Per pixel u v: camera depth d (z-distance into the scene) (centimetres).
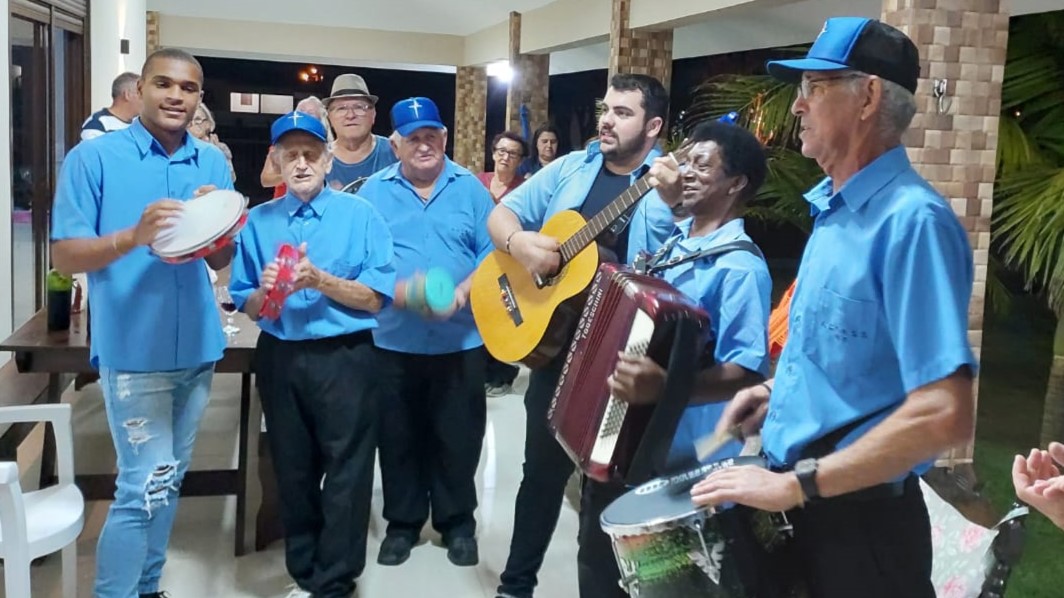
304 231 243
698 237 157
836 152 115
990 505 136
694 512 123
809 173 227
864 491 115
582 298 208
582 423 152
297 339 241
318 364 242
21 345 274
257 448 327
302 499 255
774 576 123
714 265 149
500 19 794
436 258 275
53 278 293
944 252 106
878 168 112
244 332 300
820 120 115
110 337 216
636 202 195
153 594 249
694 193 155
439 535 308
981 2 229
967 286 108
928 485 140
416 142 271
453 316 278
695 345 140
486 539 304
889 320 109
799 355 119
